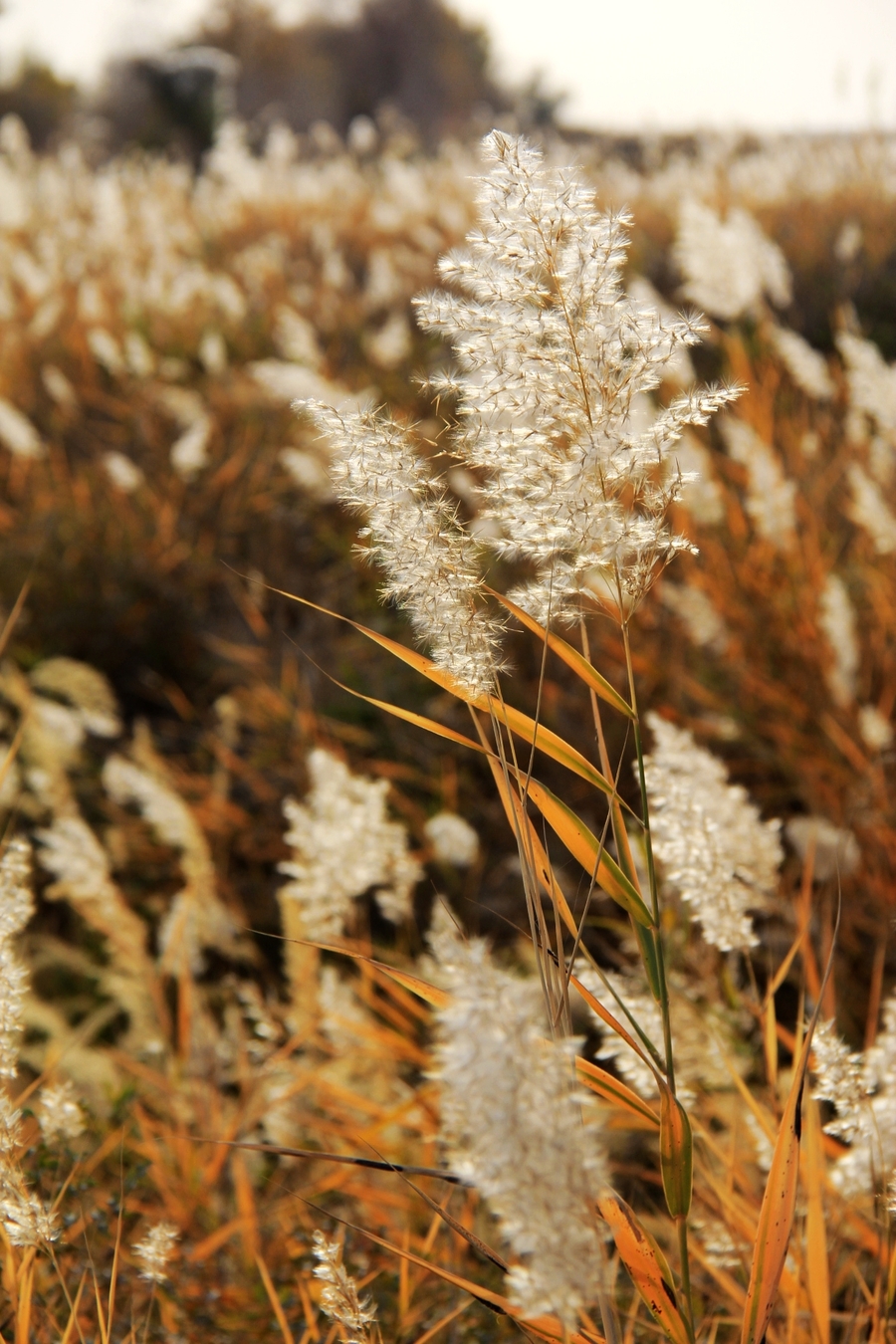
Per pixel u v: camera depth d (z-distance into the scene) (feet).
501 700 4.16
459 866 12.99
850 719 12.09
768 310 21.72
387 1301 6.74
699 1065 6.76
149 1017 10.93
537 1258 2.91
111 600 18.28
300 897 8.18
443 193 38.70
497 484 3.96
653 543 3.89
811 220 28.78
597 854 4.03
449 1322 6.32
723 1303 6.25
